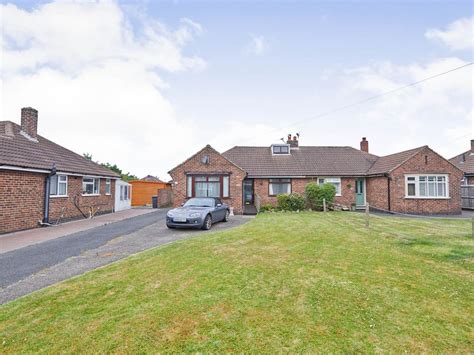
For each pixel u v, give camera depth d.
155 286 5.19
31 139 16.55
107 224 14.41
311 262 6.55
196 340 3.42
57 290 5.06
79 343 3.38
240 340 3.41
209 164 20.31
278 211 19.92
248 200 22.98
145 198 31.20
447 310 4.17
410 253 7.35
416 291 4.86
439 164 19.84
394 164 20.42
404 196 19.55
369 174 21.78
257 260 6.74
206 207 13.16
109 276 5.78
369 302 4.44
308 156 25.11
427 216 17.66
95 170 19.80
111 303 4.48
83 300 4.61
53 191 15.00
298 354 3.13
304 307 4.27
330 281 5.33
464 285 5.12
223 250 7.76
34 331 3.67
